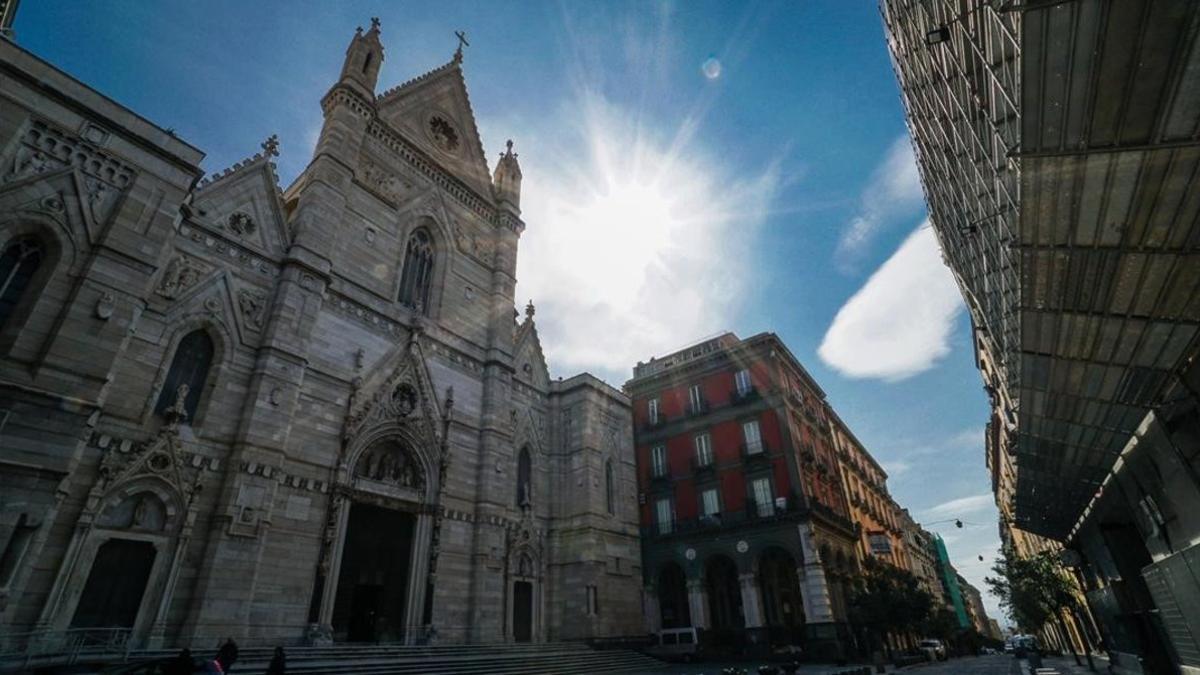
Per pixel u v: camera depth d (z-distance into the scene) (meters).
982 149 8.23
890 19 9.70
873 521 54.56
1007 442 20.69
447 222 33.69
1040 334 10.15
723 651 32.94
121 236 17.25
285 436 21.06
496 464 30.45
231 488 18.92
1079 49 5.00
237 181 23.08
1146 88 5.25
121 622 15.95
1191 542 12.68
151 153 18.75
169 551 17.27
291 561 20.36
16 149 15.95
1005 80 6.39
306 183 28.08
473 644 25.50
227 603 17.78
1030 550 67.62
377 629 23.38
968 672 30.73
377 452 25.50
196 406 19.55
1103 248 7.68
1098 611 28.16
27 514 13.82
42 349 15.09
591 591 32.03
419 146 33.59
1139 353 10.00
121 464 16.84
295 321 22.88
